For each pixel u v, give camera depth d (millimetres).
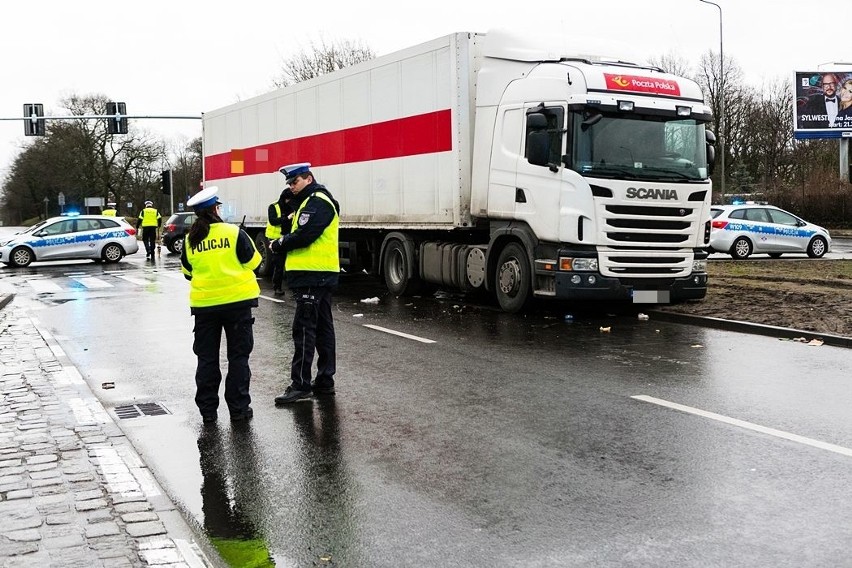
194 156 82938
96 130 66438
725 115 52062
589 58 12219
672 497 4797
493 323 11703
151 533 4352
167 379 8555
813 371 8195
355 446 5984
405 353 9492
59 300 16125
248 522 4617
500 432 6199
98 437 6227
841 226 41562
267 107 18516
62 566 3916
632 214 11430
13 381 8359
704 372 8195
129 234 27875
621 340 10164
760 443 5781
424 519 4578
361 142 15320
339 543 4297
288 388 7465
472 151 13047
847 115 45656
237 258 6805
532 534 4324
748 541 4160
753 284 15414
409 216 14188
